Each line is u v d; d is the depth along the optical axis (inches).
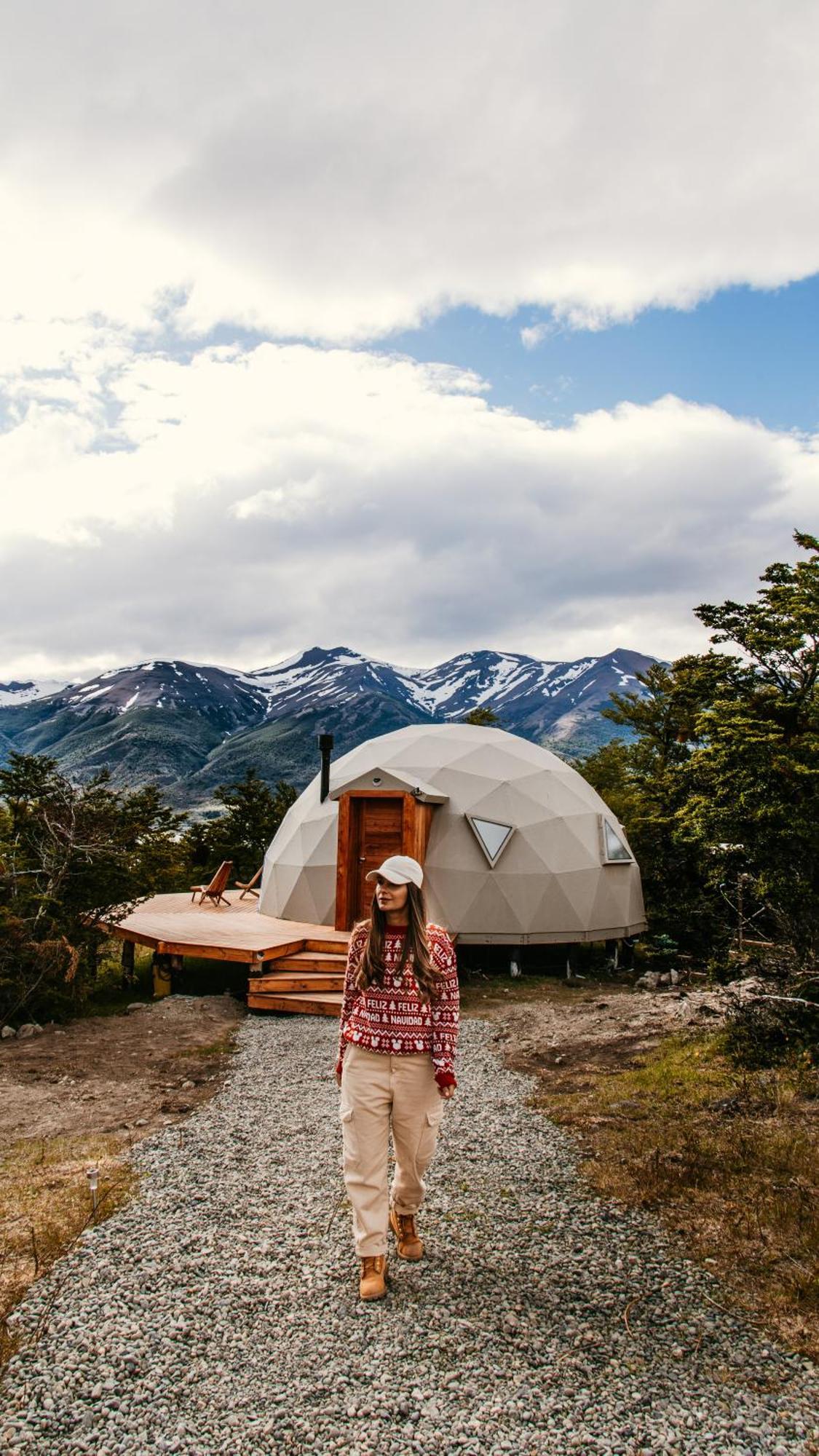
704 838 302.8
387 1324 129.3
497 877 466.6
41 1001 356.2
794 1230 154.9
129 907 436.1
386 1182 141.2
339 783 503.2
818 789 270.4
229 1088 263.7
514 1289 139.3
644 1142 200.7
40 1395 114.2
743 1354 122.0
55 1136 222.5
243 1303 135.3
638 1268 145.5
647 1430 107.3
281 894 510.3
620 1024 335.0
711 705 310.8
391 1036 139.5
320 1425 108.0
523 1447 104.5
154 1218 166.7
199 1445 104.9
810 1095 226.8
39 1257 150.7
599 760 871.1
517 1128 217.9
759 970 287.9
